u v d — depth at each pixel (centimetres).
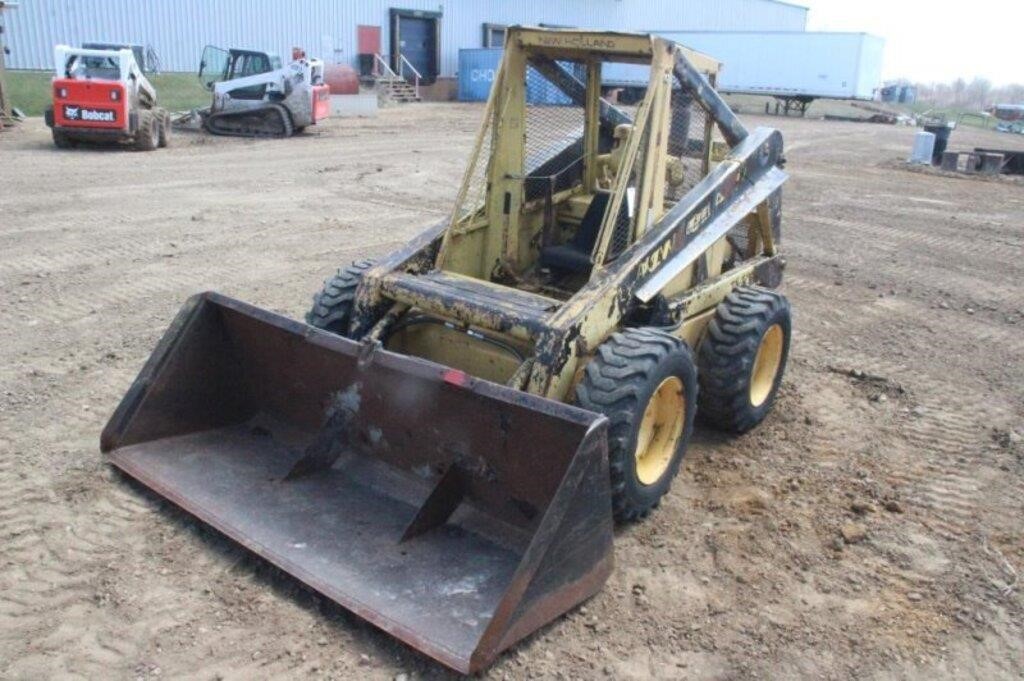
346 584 356
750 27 6034
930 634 371
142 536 401
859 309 852
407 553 376
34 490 434
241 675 323
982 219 1390
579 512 337
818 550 427
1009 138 3384
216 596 364
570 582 348
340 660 332
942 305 880
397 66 3825
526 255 541
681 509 457
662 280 459
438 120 2752
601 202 511
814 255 1078
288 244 984
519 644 346
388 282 464
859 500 475
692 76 488
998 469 521
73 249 912
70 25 2873
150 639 339
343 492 418
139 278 815
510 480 379
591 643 351
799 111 4212
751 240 610
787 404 604
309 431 456
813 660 352
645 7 5006
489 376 457
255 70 2136
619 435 394
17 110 2112
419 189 1416
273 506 408
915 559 423
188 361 459
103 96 1650
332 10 3556
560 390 411
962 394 641
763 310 517
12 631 339
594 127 540
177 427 463
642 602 379
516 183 516
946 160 2067
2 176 1337
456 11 4006
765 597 389
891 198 1575
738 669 344
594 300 423
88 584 367
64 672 320
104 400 542
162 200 1212
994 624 379
